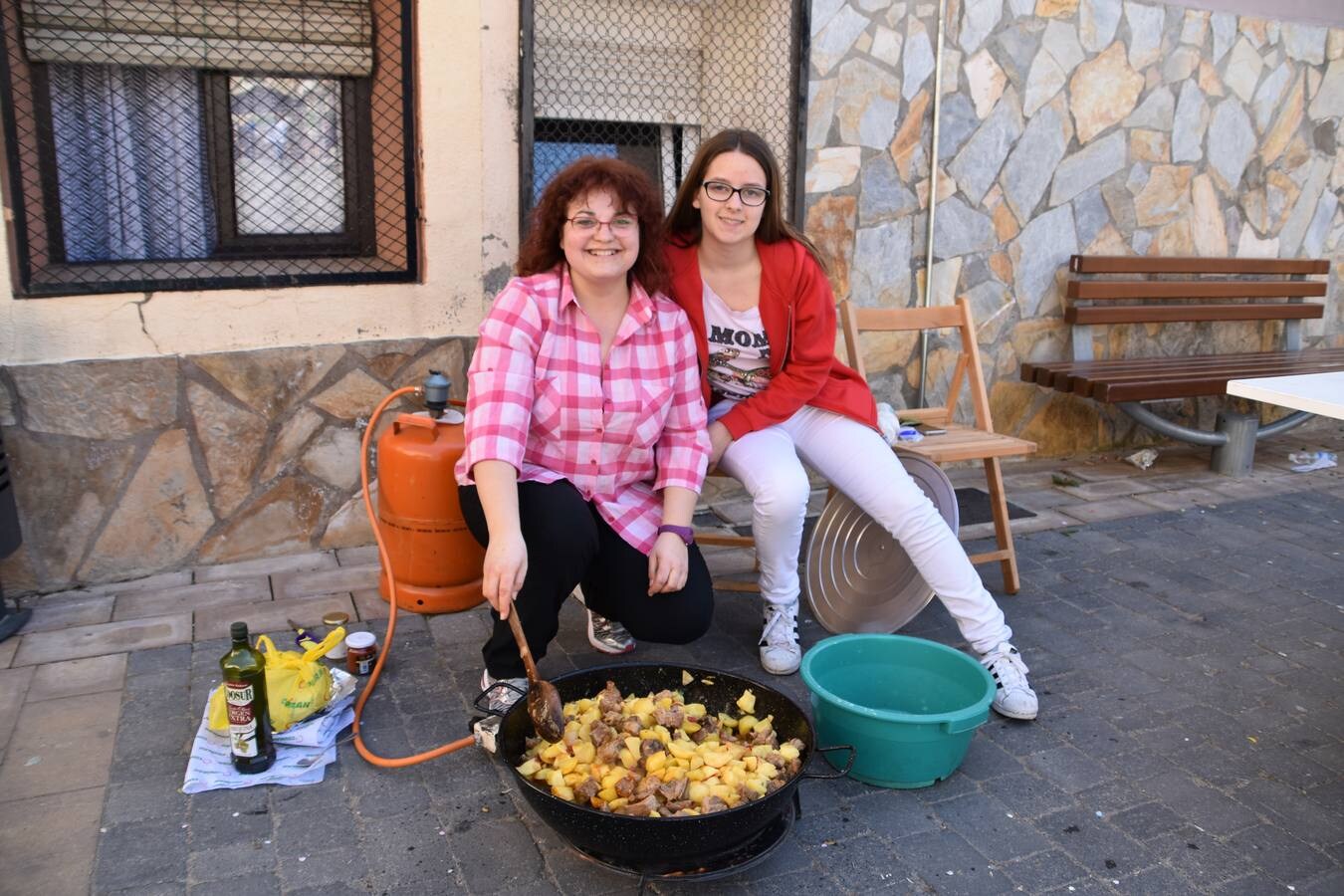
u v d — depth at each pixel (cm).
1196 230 532
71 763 241
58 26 319
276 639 302
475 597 325
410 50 346
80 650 293
